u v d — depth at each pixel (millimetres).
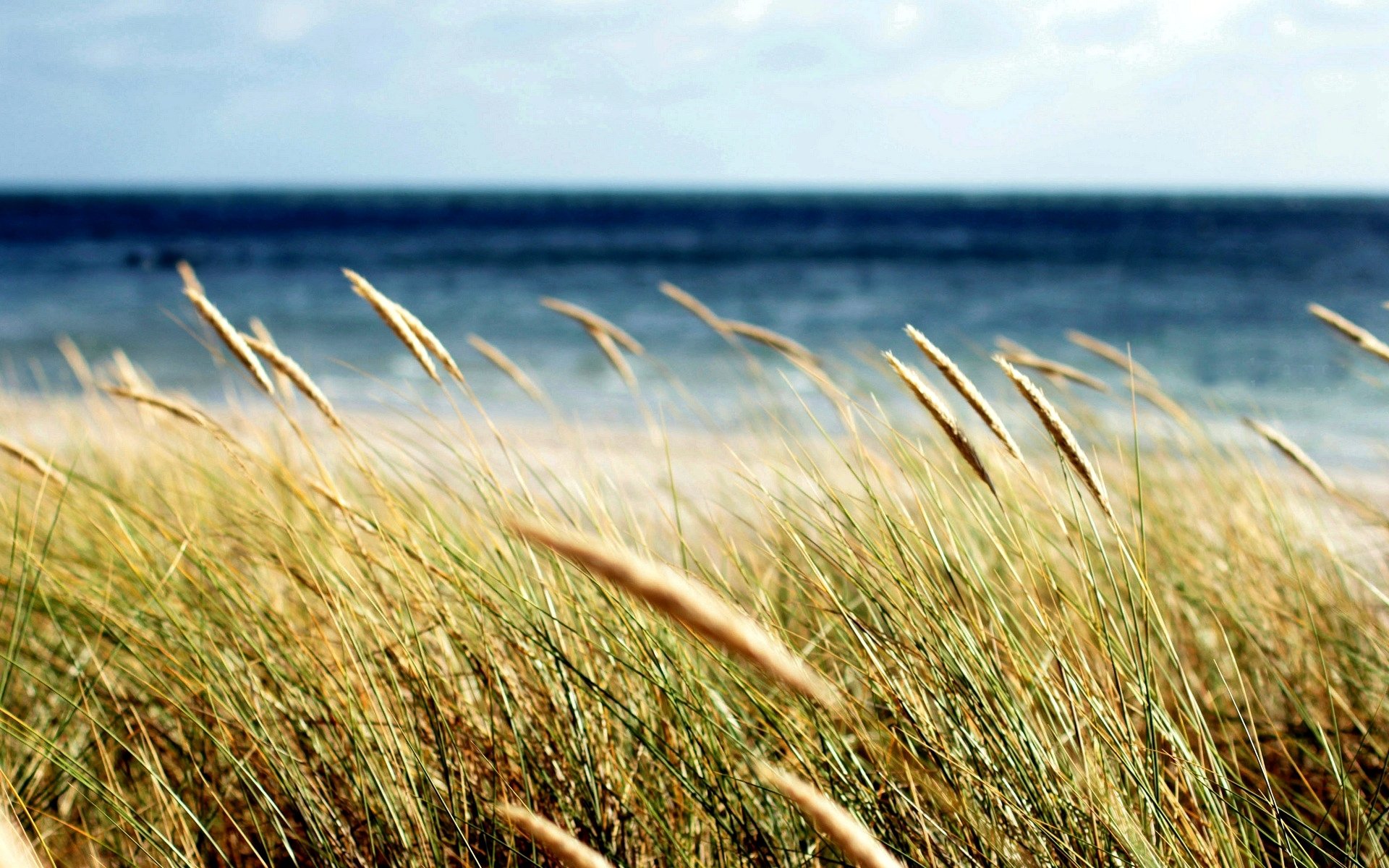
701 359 13898
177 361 13414
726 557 2023
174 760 1984
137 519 2139
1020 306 23688
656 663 1845
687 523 2391
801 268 35094
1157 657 2178
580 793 1850
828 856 1761
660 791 1870
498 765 1885
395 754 1814
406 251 41656
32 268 31375
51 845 1894
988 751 1770
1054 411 1699
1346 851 1810
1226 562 2469
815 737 1842
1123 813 1729
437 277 30656
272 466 2059
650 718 1908
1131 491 2541
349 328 18328
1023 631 1886
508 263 36250
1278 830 1796
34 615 2094
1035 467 2559
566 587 1957
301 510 2252
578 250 43781
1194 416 3221
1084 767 1797
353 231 57625
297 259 36625
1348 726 2123
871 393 1984
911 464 2033
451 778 1845
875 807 1756
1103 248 43312
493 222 70500
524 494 1966
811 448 2455
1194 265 34688
